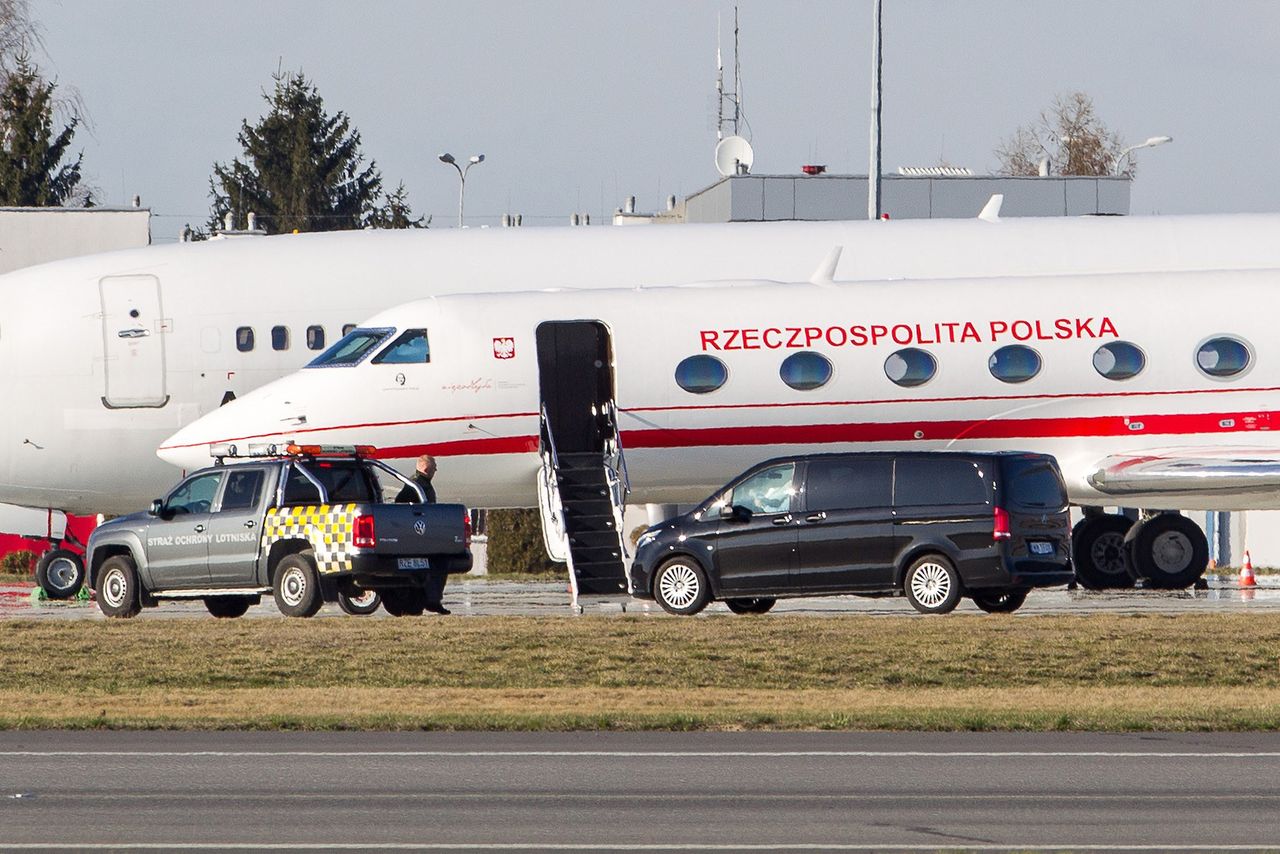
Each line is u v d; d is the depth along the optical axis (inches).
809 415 4517.7
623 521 4372.5
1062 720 2391.7
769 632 3223.4
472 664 2984.7
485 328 4522.6
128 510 4916.3
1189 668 2942.9
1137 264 4899.1
